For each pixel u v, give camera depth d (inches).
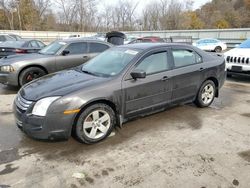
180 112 198.2
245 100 235.9
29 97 137.4
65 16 2299.5
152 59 168.4
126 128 166.9
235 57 299.4
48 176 115.7
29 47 430.3
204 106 209.3
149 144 145.5
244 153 136.1
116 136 155.3
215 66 206.8
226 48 866.1
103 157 131.6
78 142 147.3
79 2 2262.6
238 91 271.1
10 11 2123.5
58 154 134.3
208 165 124.4
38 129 132.1
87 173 118.1
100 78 153.3
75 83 147.1
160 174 117.3
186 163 126.2
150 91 165.3
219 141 149.7
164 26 2352.4
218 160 129.0
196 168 121.9
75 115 135.5
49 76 169.3
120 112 154.3
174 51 182.2
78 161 127.8
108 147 142.0
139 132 161.0
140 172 119.0
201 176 115.7
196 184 110.3
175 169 121.2
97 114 144.8
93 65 178.7
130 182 111.8
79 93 136.8
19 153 135.2
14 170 120.0
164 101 176.2
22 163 125.8
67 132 135.7
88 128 143.2
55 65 274.1
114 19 2331.4
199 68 194.4
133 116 163.3
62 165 124.3
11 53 419.5
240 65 294.5
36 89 143.9
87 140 142.6
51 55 275.0
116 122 157.3
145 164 125.4
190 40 888.3
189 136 155.9
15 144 145.0
